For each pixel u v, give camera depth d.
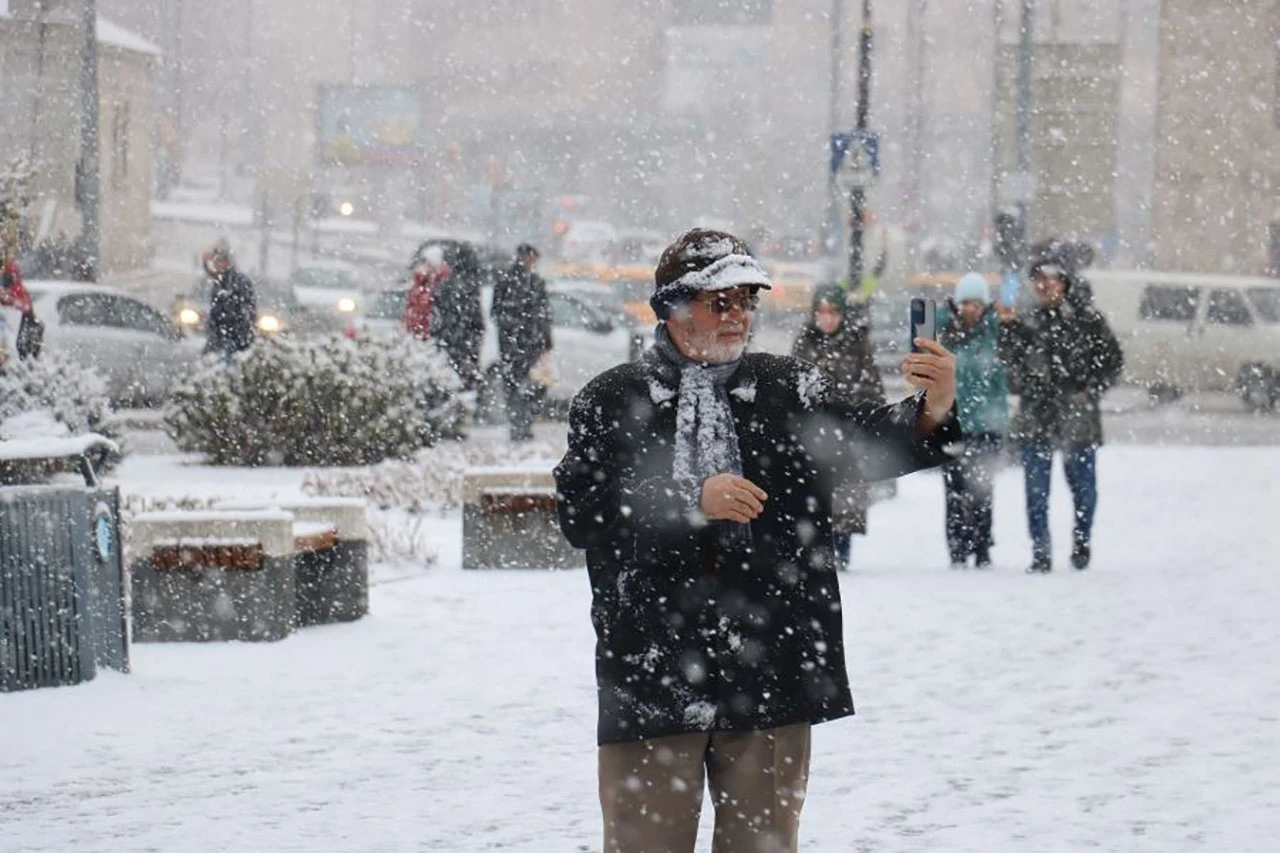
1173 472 27.19
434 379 28.05
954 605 15.82
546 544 17.94
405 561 18.23
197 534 13.94
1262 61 61.47
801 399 6.61
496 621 14.98
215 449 25.86
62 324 34.09
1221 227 61.66
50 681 12.12
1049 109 57.50
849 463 6.59
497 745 10.83
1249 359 42.00
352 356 26.22
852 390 18.08
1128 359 42.38
